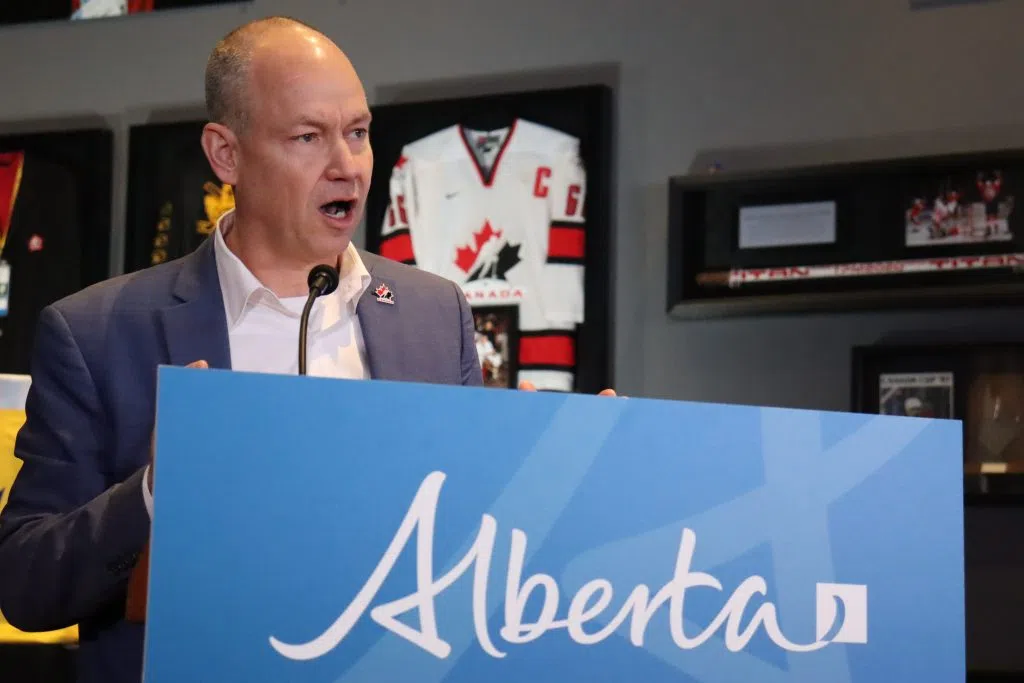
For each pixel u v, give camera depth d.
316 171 1.57
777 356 3.25
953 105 3.16
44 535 1.32
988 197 2.96
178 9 3.80
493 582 1.01
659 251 3.36
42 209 3.75
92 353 1.54
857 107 3.24
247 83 1.58
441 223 3.47
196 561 0.95
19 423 2.06
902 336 3.15
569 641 1.03
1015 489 2.93
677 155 3.37
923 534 1.16
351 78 1.60
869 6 3.25
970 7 3.18
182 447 0.96
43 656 2.17
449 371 1.70
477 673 1.00
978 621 3.02
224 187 3.66
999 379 2.99
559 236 3.36
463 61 3.58
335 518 0.98
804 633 1.10
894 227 3.03
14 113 3.93
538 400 1.04
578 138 3.38
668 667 1.05
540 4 3.54
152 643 0.94
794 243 3.11
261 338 1.63
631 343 3.36
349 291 1.66
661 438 1.07
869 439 1.15
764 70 3.33
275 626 0.96
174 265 1.67
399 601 0.99
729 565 1.08
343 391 0.99
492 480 1.02
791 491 1.11
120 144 3.83
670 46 3.41
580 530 1.04
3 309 3.73
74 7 3.88
